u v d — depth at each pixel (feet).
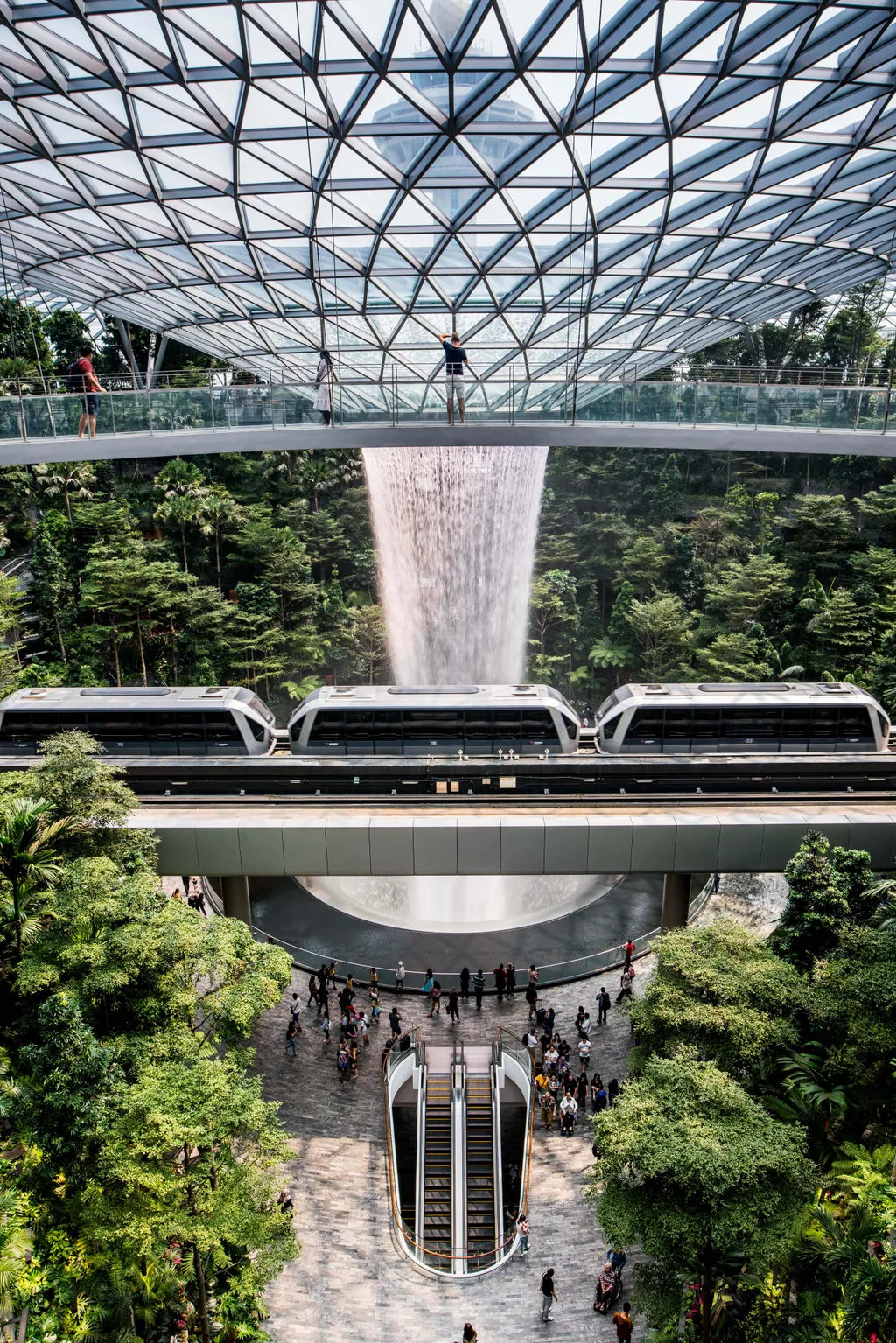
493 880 146.92
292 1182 87.51
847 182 114.83
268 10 83.15
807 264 148.56
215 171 111.45
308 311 146.10
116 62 92.63
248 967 76.54
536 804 106.73
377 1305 75.20
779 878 140.77
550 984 116.26
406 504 243.40
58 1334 54.80
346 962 116.47
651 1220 55.77
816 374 204.13
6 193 120.16
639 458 244.42
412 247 126.93
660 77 91.40
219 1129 56.95
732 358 281.95
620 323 156.25
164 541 215.10
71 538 215.51
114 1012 72.74
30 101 98.07
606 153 106.83
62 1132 59.16
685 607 228.84
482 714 115.75
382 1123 95.81
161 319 176.14
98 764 90.74
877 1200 56.49
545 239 124.06
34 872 74.54
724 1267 63.31
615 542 238.48
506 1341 71.92
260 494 242.78
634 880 142.00
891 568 197.77
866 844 101.19
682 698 116.78
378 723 116.06
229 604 208.33
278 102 96.63
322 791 108.99
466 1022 109.50
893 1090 69.05
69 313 254.47
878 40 88.07
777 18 84.43
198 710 116.26
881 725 117.39
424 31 83.61
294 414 111.45
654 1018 73.10
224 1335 65.77
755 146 104.83
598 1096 95.61
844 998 70.13
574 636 236.22
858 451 113.70
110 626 201.77
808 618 209.15
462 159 107.65
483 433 110.63
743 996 71.56
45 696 119.85
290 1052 105.29
